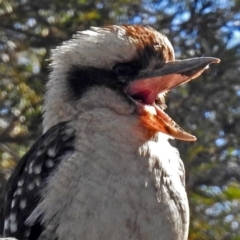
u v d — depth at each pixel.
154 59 10.74
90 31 11.05
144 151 10.10
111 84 10.60
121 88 10.61
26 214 10.39
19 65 19.39
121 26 11.06
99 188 9.81
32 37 19.59
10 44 19.59
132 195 9.87
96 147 10.03
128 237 9.83
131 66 10.70
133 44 10.72
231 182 18.28
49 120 10.79
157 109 10.69
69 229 9.80
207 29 20.11
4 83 19.06
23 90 18.88
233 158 18.66
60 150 10.24
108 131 10.18
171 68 10.70
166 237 10.02
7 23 19.62
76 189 9.82
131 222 9.83
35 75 19.22
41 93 19.00
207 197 17.72
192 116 18.75
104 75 10.67
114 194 9.82
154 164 10.09
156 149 10.25
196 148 17.66
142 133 10.22
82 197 9.79
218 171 18.11
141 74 10.70
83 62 10.76
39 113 18.69
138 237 9.88
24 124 18.67
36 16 19.62
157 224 9.95
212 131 18.78
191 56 19.69
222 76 19.42
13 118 18.77
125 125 10.23
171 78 10.70
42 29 19.58
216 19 20.31
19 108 18.80
